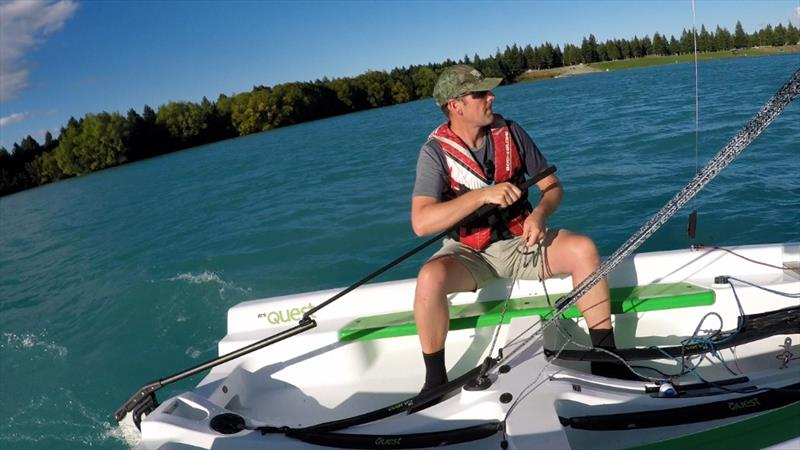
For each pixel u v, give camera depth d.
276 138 32.84
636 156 8.67
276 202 10.70
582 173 8.02
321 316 2.96
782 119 9.34
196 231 9.44
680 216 5.69
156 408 2.26
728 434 1.69
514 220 2.64
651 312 2.72
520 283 2.79
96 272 8.08
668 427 1.86
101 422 3.98
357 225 7.61
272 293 5.77
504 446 1.80
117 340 5.32
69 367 4.92
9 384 4.76
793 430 1.64
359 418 2.15
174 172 23.89
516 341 2.36
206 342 4.98
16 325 6.32
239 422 2.19
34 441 3.83
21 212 20.14
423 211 2.44
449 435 1.92
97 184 27.02
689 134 9.65
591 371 2.35
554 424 1.80
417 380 2.76
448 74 2.46
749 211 5.52
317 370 2.81
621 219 5.93
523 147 2.67
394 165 12.78
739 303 2.49
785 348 2.50
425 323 2.34
